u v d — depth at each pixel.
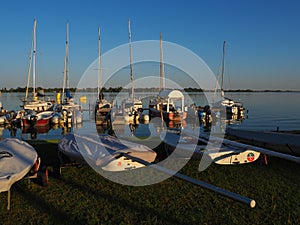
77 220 4.54
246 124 23.11
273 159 8.05
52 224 4.41
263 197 5.41
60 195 5.48
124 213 4.78
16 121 21.00
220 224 4.45
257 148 7.17
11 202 5.16
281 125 22.66
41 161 7.48
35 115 20.27
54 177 6.48
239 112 28.31
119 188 5.86
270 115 29.23
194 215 4.72
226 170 7.07
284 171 6.96
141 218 4.61
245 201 3.34
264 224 4.44
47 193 5.57
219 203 5.16
